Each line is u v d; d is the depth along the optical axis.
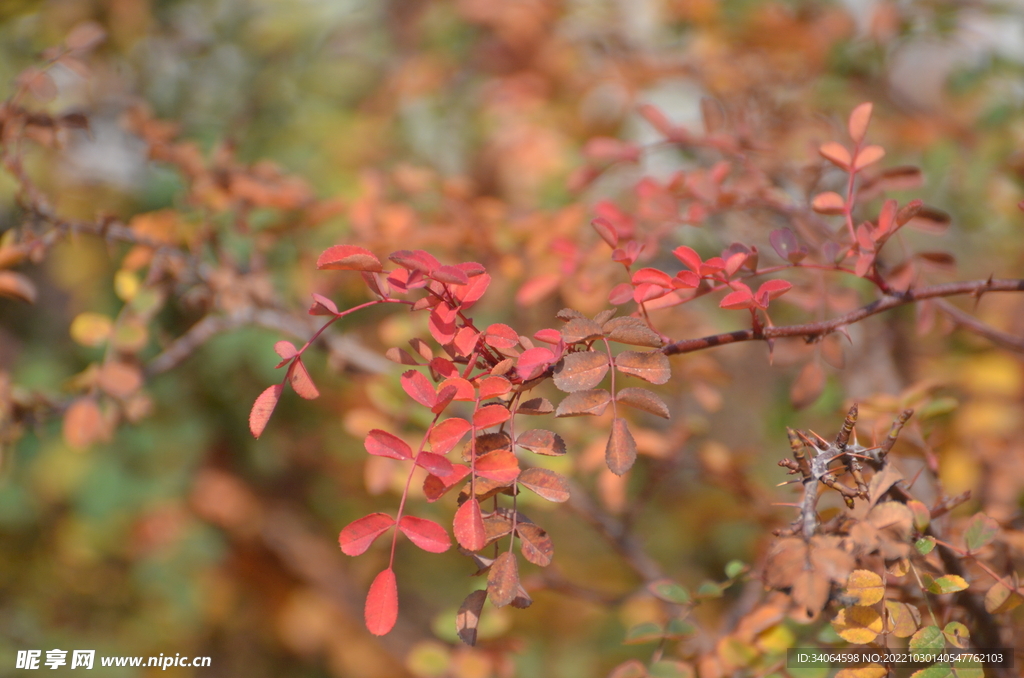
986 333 0.49
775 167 0.60
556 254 0.57
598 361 0.39
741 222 0.68
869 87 0.81
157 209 0.88
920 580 0.41
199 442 0.96
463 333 0.40
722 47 0.82
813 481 0.39
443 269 0.39
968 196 0.70
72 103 0.84
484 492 0.39
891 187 0.50
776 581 0.38
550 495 0.39
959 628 0.40
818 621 0.46
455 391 0.39
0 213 0.83
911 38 0.77
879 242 0.43
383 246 0.58
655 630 0.47
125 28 0.94
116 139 0.92
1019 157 0.64
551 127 0.96
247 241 0.65
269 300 0.58
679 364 0.60
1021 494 0.53
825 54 0.78
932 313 0.49
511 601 0.39
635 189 0.56
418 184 0.64
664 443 0.55
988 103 0.73
